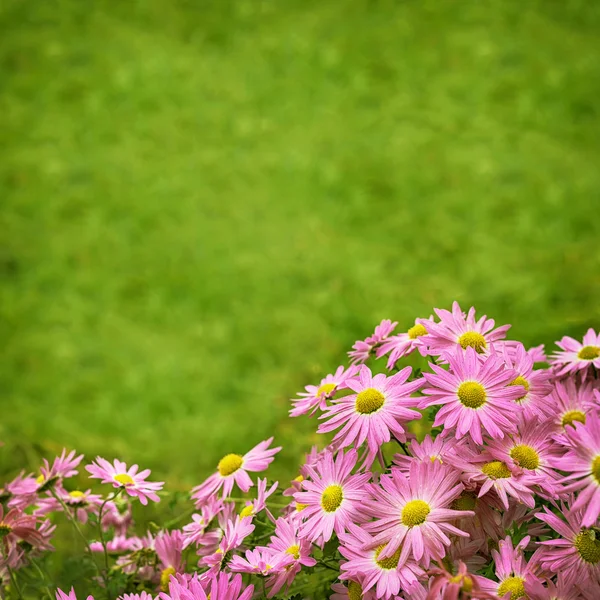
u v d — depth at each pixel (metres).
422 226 3.94
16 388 3.15
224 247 3.98
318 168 4.49
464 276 3.43
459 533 1.15
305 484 1.23
